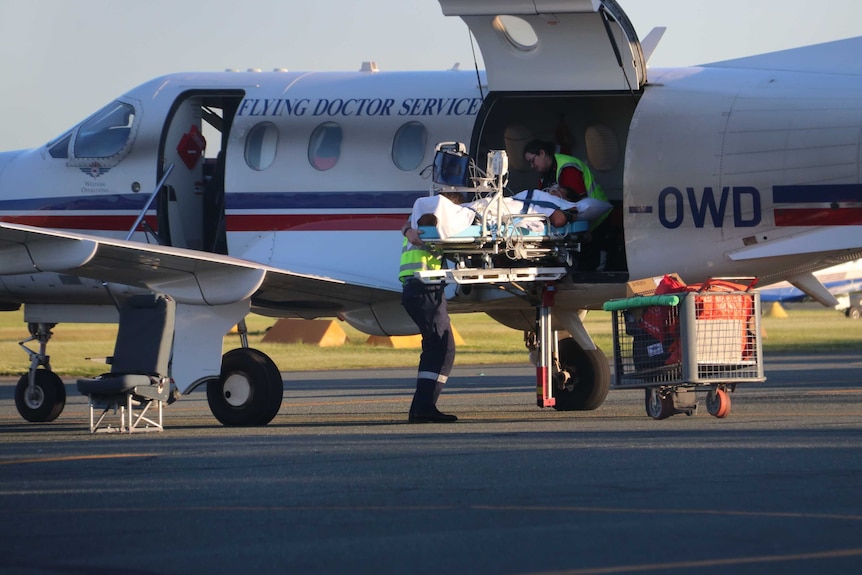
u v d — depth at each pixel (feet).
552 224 129.18
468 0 129.08
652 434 110.11
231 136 154.92
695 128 134.00
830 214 129.70
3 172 165.17
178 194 159.43
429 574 55.36
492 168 127.03
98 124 161.38
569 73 136.56
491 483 80.94
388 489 79.46
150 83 161.48
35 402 153.38
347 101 151.53
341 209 149.28
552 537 62.69
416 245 125.70
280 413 155.12
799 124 130.72
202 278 130.00
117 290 154.30
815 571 54.49
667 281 124.26
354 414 151.23
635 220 135.95
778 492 75.25
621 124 147.74
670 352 122.93
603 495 75.25
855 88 130.62
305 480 84.43
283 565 57.77
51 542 64.13
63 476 89.20
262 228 152.97
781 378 209.77
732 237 133.08
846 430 110.63
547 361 137.08
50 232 113.19
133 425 126.52
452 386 212.64
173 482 84.79
